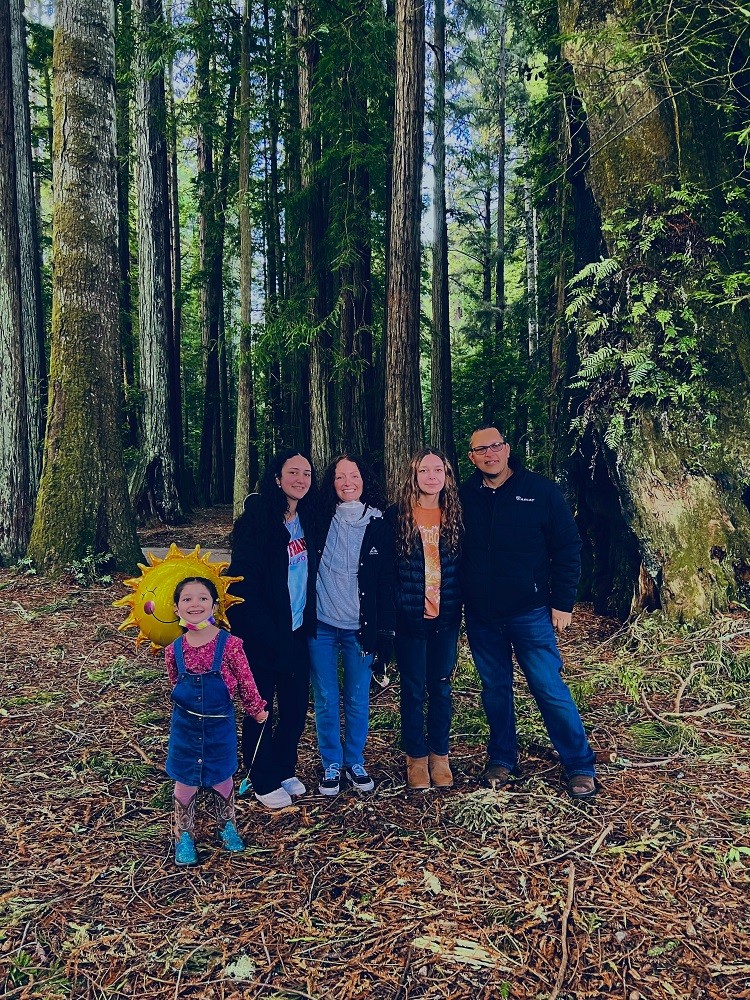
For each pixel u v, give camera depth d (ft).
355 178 34.40
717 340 17.81
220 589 10.34
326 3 31.14
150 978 7.09
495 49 63.00
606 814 10.00
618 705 13.85
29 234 33.65
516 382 44.91
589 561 21.95
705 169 18.40
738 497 17.33
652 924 7.73
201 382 87.86
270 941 7.57
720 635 15.58
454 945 7.45
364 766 11.84
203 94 43.70
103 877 8.77
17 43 34.17
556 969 7.12
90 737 13.01
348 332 36.14
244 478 35.06
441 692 10.95
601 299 19.04
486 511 10.88
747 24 17.57
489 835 9.53
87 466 25.32
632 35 18.43
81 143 24.97
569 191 27.43
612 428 18.19
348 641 10.84
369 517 10.73
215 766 9.06
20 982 7.06
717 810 9.97
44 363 33.86
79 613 21.49
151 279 48.47
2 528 27.63
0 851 9.34
